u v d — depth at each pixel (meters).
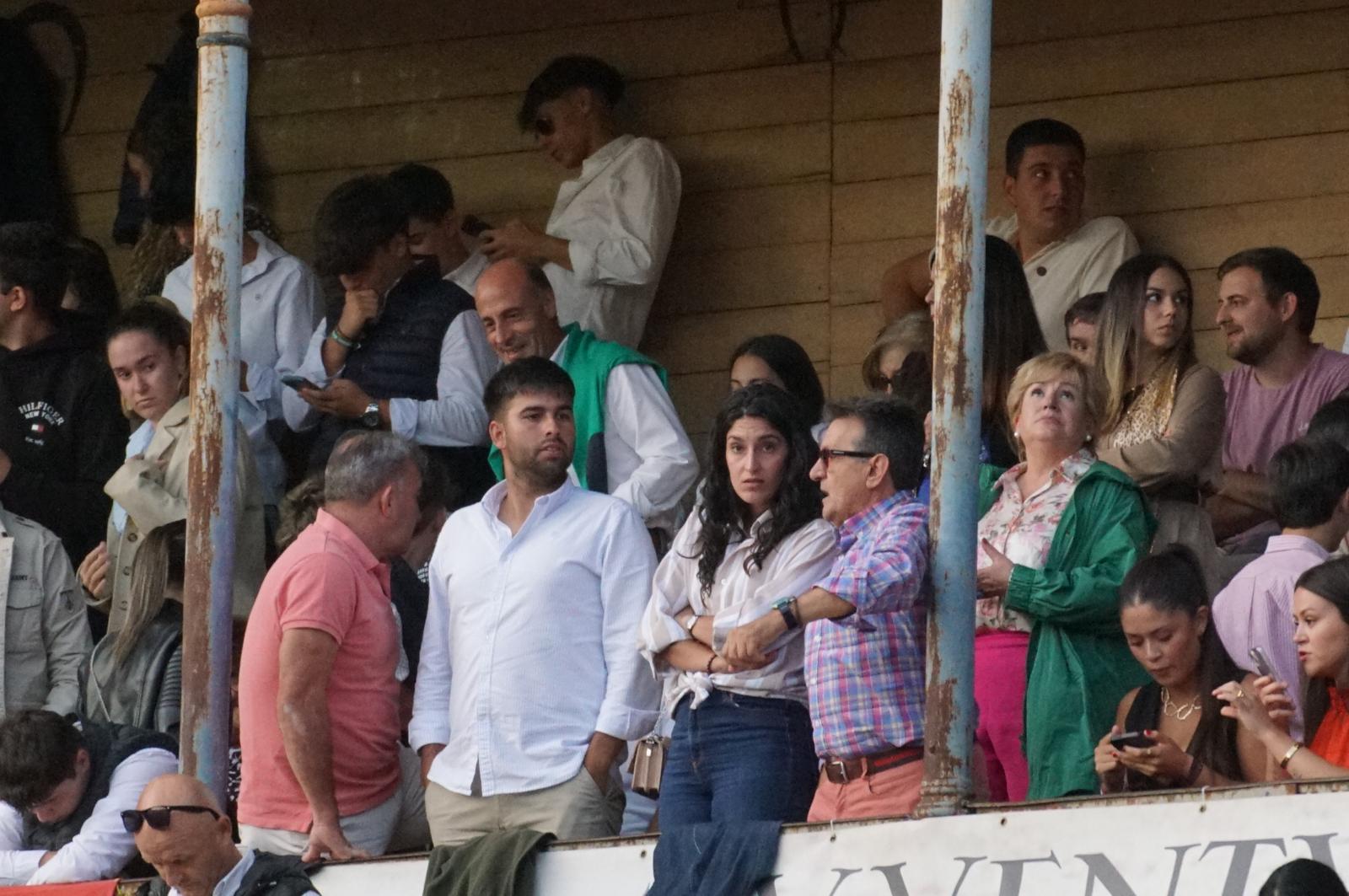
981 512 26.27
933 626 22.77
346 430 33.09
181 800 24.05
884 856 22.64
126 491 31.52
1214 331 35.50
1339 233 35.28
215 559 26.75
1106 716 24.48
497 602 26.03
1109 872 21.77
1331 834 21.02
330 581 25.91
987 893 22.14
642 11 38.78
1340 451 25.11
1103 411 27.61
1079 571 24.62
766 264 37.62
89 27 41.12
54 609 32.47
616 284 36.34
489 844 24.48
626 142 37.16
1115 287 28.80
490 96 39.47
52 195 40.62
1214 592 27.73
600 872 24.03
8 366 34.62
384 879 24.88
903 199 37.22
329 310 36.34
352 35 40.31
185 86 39.16
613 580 26.02
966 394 23.00
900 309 35.31
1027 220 34.66
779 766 24.06
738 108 38.12
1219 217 35.78
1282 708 22.52
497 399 26.56
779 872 23.02
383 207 33.91
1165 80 36.31
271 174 40.34
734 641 23.09
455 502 32.00
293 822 25.75
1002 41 37.06
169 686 29.75
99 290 38.34
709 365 37.59
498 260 36.19
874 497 23.77
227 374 26.95
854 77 37.72
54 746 27.81
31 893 26.70
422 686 26.62
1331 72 35.69
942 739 22.64
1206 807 21.62
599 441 31.03
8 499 33.84
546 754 25.53
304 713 25.53
